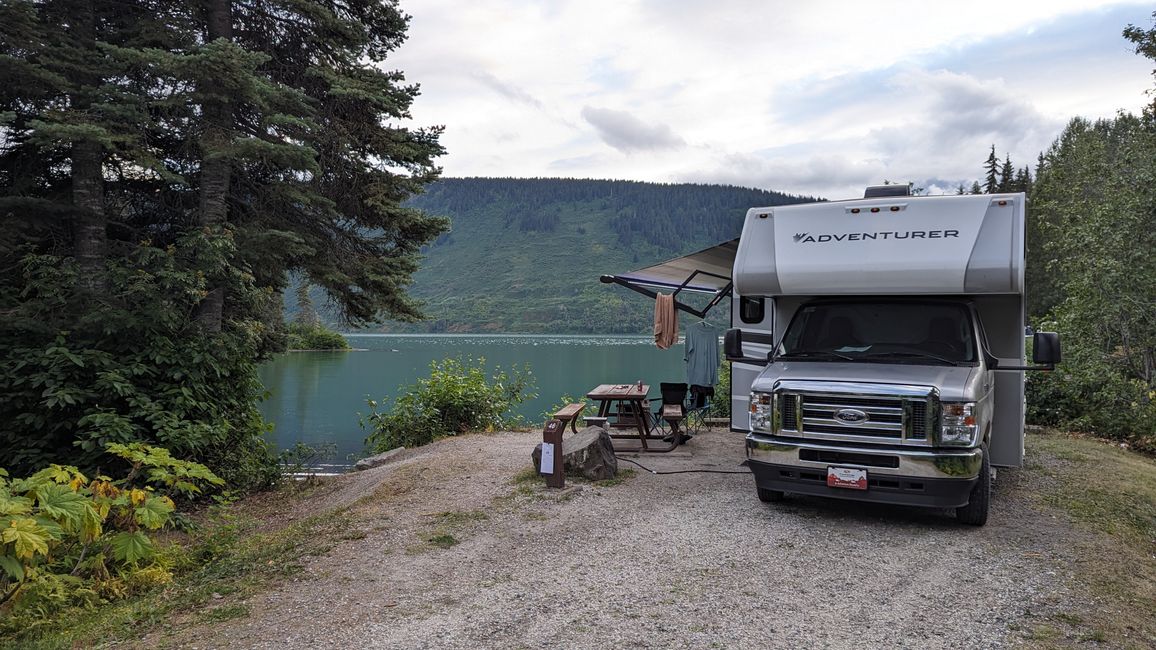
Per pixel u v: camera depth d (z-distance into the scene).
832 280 6.69
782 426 6.32
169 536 7.58
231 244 9.38
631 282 12.44
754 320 8.48
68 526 5.12
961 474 5.67
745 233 7.32
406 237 12.73
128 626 4.35
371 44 12.28
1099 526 6.36
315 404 25.72
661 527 6.20
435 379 14.12
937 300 6.90
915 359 6.55
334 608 4.52
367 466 11.18
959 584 4.88
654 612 4.40
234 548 6.33
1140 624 4.30
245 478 10.02
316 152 10.13
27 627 4.52
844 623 4.25
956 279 6.29
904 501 5.88
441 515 6.67
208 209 10.29
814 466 6.10
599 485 7.73
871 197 7.66
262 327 11.34
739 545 5.71
